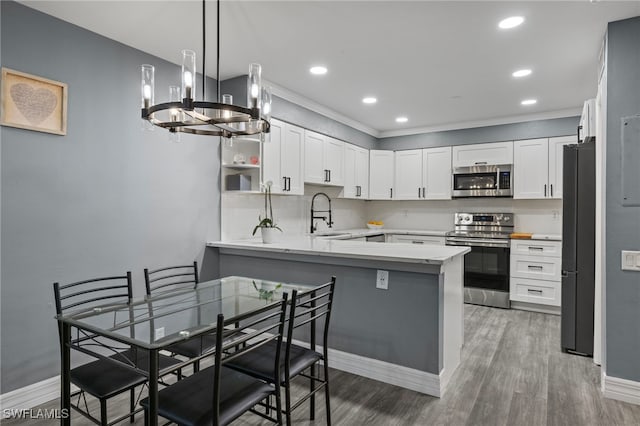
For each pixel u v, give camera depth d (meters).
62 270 2.44
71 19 2.43
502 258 4.62
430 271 2.41
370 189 5.62
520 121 4.82
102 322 1.64
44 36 2.34
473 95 3.99
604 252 2.41
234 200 3.69
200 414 1.40
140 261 2.88
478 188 5.08
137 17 2.41
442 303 2.46
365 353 2.70
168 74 3.11
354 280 2.75
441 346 2.45
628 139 2.31
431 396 2.41
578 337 3.10
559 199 4.84
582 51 2.86
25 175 2.26
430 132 5.49
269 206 4.12
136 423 2.12
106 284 2.67
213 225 3.48
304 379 2.65
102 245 2.65
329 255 2.75
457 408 2.27
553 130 4.62
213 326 1.57
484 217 5.13
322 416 2.18
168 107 1.69
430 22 2.46
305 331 3.00
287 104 3.92
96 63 2.62
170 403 1.47
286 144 3.91
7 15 2.18
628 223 2.32
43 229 2.35
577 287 3.10
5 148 2.18
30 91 2.27
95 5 2.26
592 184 3.03
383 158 5.70
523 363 2.93
